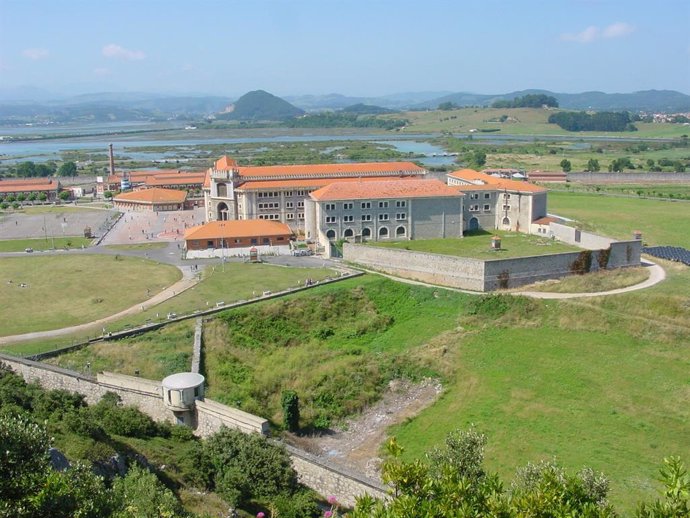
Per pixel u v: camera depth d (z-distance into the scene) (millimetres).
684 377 129625
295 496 88500
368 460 109500
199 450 93125
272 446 93688
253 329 152625
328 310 163750
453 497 54344
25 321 152125
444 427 117562
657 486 94500
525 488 63875
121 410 104625
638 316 155375
